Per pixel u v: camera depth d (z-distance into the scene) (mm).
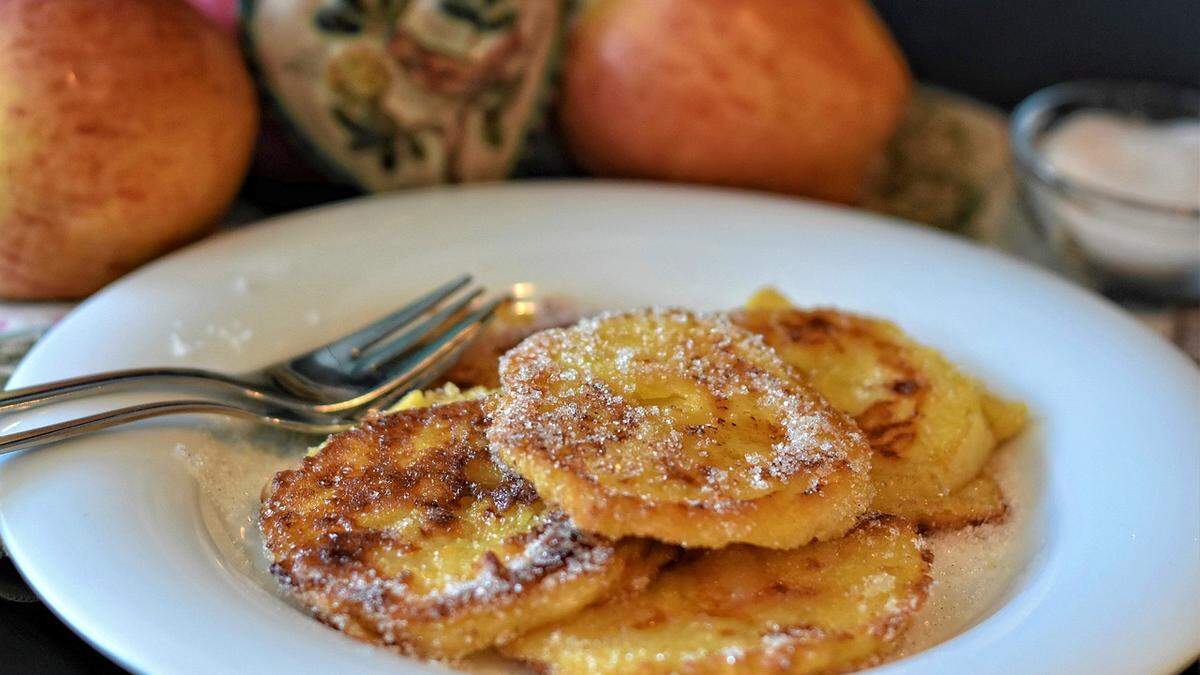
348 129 424
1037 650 272
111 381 317
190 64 373
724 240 408
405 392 344
